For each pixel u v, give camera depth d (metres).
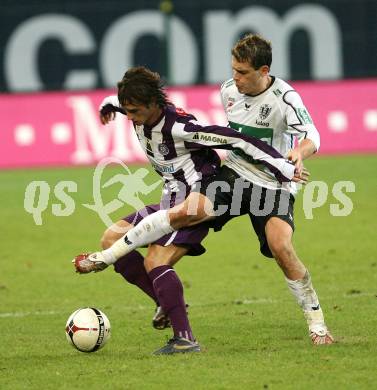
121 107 27.89
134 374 23.50
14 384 23.05
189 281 40.78
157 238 25.84
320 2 97.75
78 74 97.25
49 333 30.56
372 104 86.44
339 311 32.28
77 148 83.44
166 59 97.38
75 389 22.34
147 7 96.81
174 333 25.84
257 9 97.62
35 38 96.69
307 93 86.62
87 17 96.75
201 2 97.00
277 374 23.06
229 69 97.94
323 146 85.75
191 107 84.44
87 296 38.06
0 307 35.97
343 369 23.38
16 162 83.94
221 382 22.48
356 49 98.25
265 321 31.09
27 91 97.31
